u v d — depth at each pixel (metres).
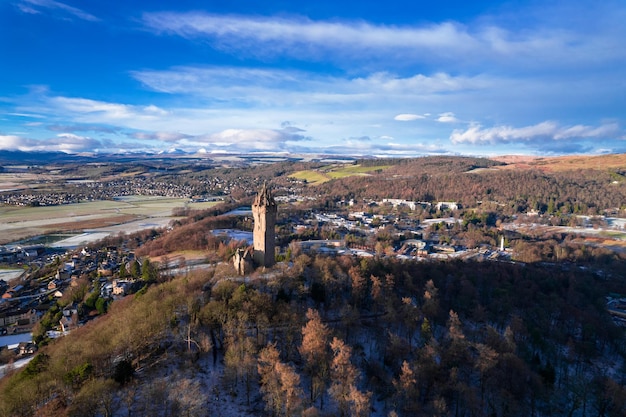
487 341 118.62
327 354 98.62
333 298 139.62
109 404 75.75
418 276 173.62
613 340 142.25
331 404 92.69
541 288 189.50
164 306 113.06
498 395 100.25
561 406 106.00
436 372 102.44
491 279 186.12
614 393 100.69
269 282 130.62
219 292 123.06
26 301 197.25
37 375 84.31
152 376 90.19
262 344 104.44
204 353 101.12
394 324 131.75
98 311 167.50
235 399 88.44
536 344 128.88
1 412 73.06
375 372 106.88
